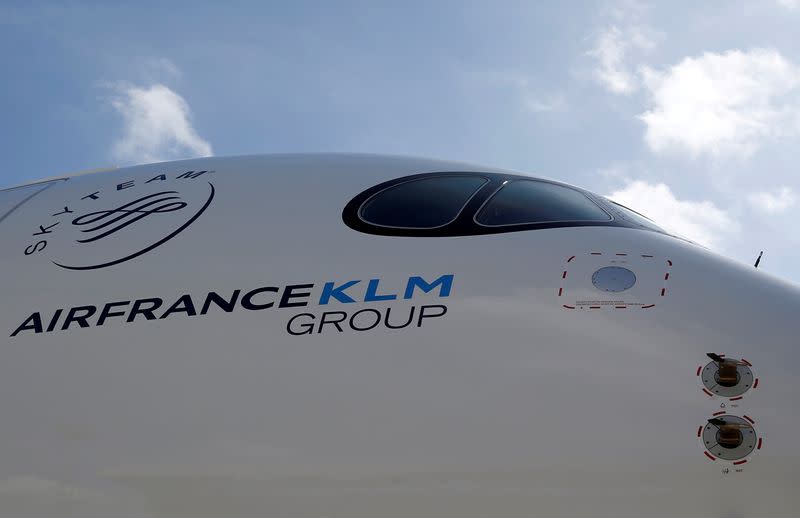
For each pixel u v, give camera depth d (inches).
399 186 316.2
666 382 242.4
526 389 243.4
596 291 265.1
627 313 258.4
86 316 283.3
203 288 279.6
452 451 239.6
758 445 233.1
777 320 259.9
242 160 369.1
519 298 262.7
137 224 316.8
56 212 343.3
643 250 285.3
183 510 247.1
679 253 288.4
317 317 264.1
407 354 252.8
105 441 258.1
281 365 256.8
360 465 242.1
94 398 264.4
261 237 294.5
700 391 240.8
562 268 273.3
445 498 237.1
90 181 376.2
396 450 241.8
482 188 315.9
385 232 290.0
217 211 313.1
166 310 276.7
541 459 236.1
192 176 350.0
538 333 253.4
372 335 257.8
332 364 254.4
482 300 262.4
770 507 229.0
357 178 326.3
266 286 275.3
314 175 331.9
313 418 248.2
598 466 234.1
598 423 237.8
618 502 232.2
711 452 233.0
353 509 239.9
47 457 259.4
